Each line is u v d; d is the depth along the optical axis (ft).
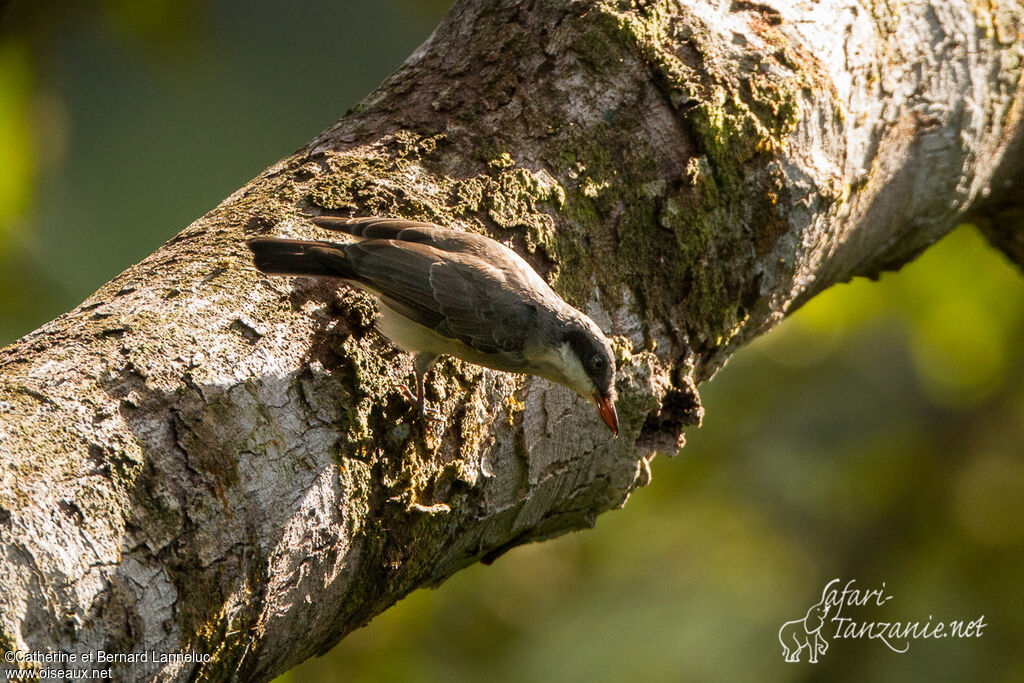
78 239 56.44
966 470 55.36
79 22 49.57
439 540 22.00
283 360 19.76
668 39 25.62
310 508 19.12
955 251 45.32
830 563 56.54
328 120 65.46
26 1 46.96
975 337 46.06
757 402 56.03
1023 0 30.68
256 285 20.56
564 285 23.84
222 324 19.66
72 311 20.26
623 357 24.25
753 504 56.95
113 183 58.85
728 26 26.22
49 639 15.84
